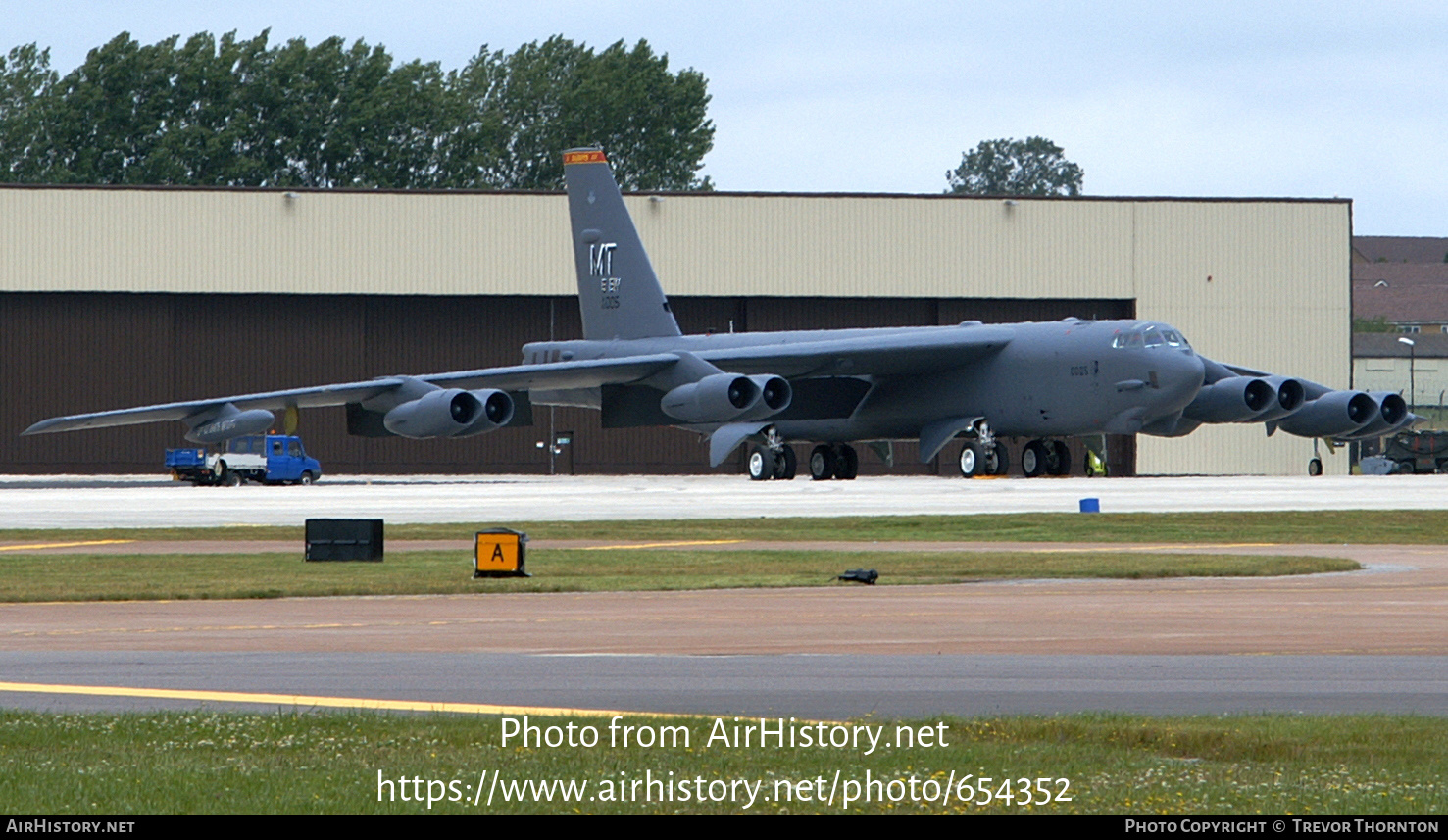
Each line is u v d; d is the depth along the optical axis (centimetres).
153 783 1816
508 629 3309
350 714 2248
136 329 13238
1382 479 9744
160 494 8631
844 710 2314
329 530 5006
